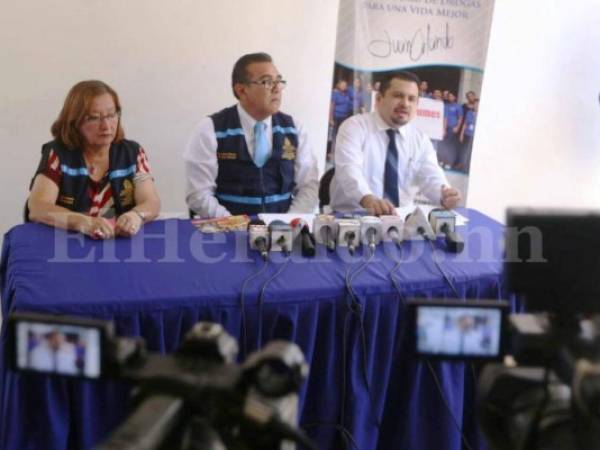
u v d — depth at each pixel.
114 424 1.41
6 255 1.83
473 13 2.71
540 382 0.75
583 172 3.54
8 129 2.66
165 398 0.58
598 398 0.61
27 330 0.66
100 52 2.67
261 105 2.35
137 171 2.15
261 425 0.58
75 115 2.02
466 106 2.80
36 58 2.60
